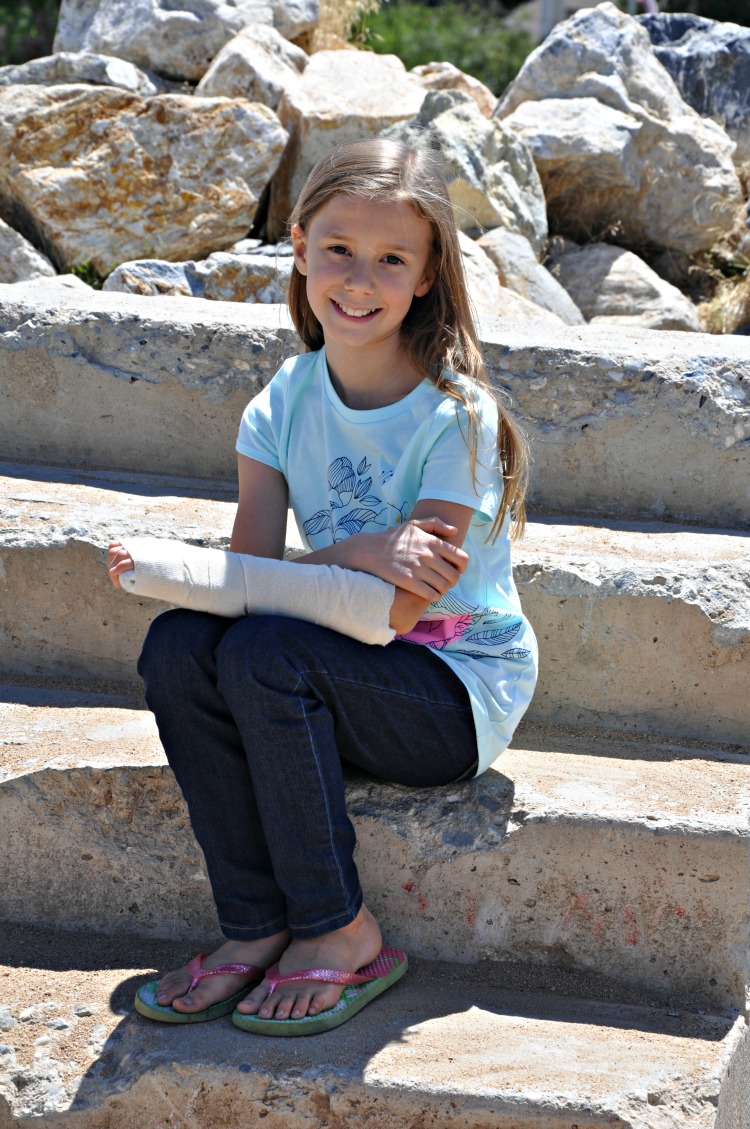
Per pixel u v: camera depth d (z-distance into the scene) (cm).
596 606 209
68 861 193
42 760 193
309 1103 154
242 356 262
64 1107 158
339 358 188
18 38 1155
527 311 357
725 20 1242
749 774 194
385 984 171
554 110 479
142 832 190
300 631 166
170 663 166
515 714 184
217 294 369
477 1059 156
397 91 479
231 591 168
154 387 267
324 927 166
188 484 266
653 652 209
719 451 244
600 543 231
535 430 252
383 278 178
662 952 176
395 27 1228
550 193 481
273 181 462
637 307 436
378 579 170
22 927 196
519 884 179
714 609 204
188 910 191
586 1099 148
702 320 445
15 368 272
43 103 420
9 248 411
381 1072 154
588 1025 166
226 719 167
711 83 540
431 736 176
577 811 176
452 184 420
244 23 518
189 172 425
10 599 231
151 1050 160
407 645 179
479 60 1210
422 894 183
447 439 179
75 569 226
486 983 179
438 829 180
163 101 423
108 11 522
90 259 421
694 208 478
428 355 185
